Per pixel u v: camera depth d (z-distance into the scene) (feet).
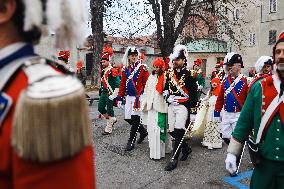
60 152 2.34
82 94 2.48
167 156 19.22
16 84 2.58
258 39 109.70
